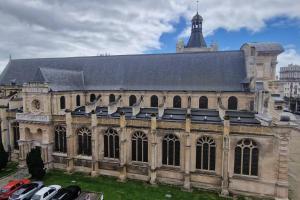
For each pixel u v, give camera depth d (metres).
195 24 76.31
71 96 48.81
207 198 32.25
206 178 34.81
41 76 44.00
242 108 42.66
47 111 42.22
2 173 41.06
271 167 31.98
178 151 36.41
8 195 32.03
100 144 40.22
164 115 42.00
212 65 47.31
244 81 42.44
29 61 63.28
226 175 33.03
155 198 32.16
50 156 42.91
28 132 44.94
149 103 48.41
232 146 33.34
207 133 34.25
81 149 42.22
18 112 45.69
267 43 41.78
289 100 125.06
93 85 53.94
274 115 32.22
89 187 35.50
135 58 54.81
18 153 47.03
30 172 37.78
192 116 40.84
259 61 40.50
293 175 40.31
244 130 32.53
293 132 75.31
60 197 29.61
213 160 34.81
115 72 54.06
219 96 43.56
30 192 31.89
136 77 51.56
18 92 54.69
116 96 50.62
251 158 32.91
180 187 35.50
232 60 46.56
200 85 45.94
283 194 31.41
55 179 38.44
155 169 36.72
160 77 49.66
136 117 40.75
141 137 37.97
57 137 43.47
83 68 57.50
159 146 36.94
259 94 39.19
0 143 43.56
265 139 31.81
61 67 59.72
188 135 34.50
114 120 38.78
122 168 38.06
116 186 35.94
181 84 47.28
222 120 36.88
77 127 41.38
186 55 50.88
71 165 41.47
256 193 32.78
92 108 46.84
